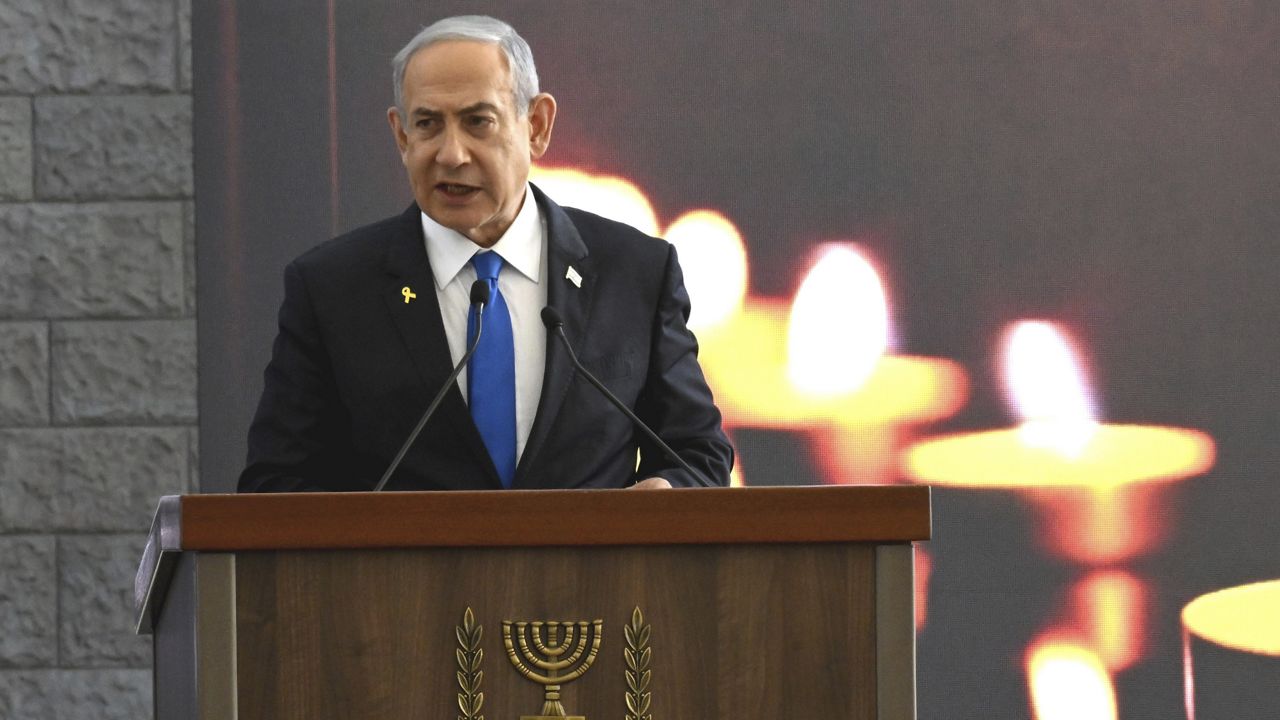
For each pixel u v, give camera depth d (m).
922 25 11.59
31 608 11.75
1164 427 11.44
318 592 4.73
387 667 4.72
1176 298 11.48
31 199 11.77
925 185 11.53
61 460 11.75
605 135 11.58
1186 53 11.55
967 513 11.41
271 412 7.32
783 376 11.48
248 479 7.23
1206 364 11.47
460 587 4.77
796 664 4.84
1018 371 11.47
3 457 11.74
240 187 11.58
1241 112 11.52
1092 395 11.45
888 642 4.85
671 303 7.81
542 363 7.46
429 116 7.21
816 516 4.84
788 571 4.87
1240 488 11.41
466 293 7.54
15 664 11.73
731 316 11.52
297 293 7.51
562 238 7.66
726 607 4.84
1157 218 11.51
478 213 7.26
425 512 4.73
